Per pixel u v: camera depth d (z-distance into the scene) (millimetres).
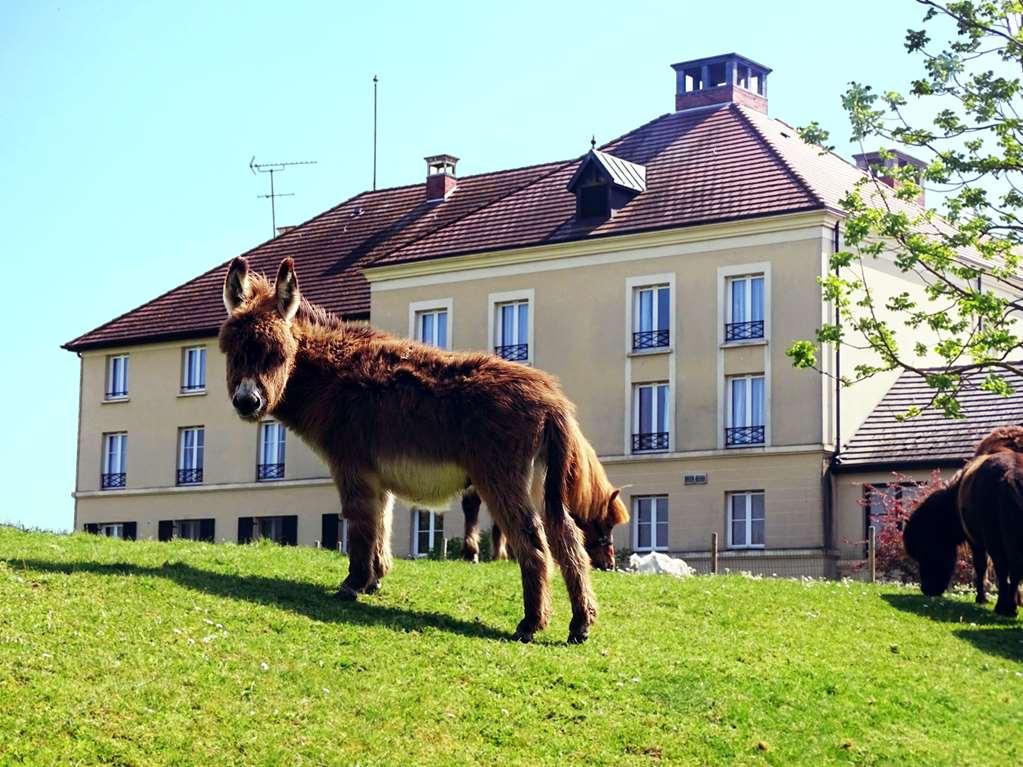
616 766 14109
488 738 14203
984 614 22250
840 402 48188
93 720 12977
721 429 49125
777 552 47531
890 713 16484
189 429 62531
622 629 18125
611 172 51938
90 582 16359
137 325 64188
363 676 14961
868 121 32438
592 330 51750
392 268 55875
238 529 60281
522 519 16797
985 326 31984
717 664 17203
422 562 21703
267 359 17000
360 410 17297
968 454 45250
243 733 13312
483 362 17406
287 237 66188
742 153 52188
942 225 55375
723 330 49406
